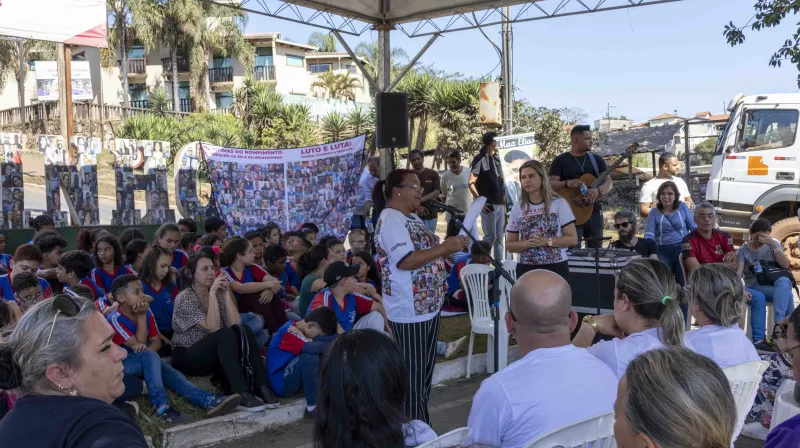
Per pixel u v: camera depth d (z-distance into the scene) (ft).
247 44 126.52
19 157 32.73
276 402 15.19
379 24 31.48
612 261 19.34
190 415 14.47
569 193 21.03
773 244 21.39
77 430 4.95
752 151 34.81
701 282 10.44
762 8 25.50
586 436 7.01
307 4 28.73
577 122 67.67
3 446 4.98
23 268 17.30
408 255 11.77
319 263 19.48
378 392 5.62
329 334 15.83
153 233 35.50
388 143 30.30
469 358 19.08
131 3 116.88
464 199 34.04
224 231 26.73
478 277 19.30
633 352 8.63
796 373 8.43
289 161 33.68
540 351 7.46
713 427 4.09
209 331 15.61
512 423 7.06
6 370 5.21
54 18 33.01
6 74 116.57
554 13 28.99
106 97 131.85
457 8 29.96
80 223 34.99
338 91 137.90
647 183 26.76
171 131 90.17
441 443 7.09
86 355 5.44
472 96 69.56
